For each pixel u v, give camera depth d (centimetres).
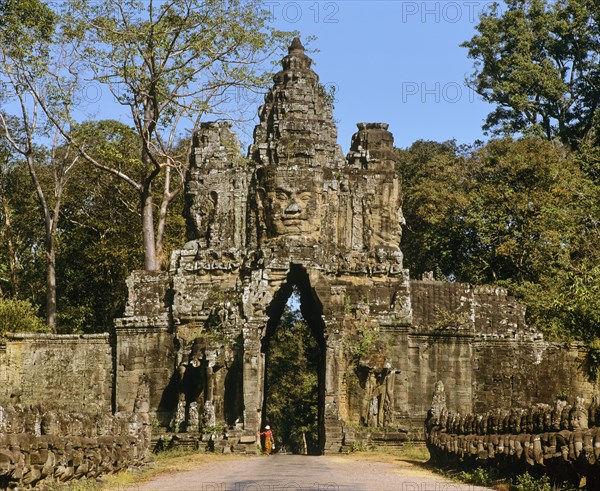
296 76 5834
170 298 5653
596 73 8356
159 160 7456
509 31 8306
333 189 5725
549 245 6775
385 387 5434
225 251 5622
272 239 5572
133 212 7544
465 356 5591
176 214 7694
